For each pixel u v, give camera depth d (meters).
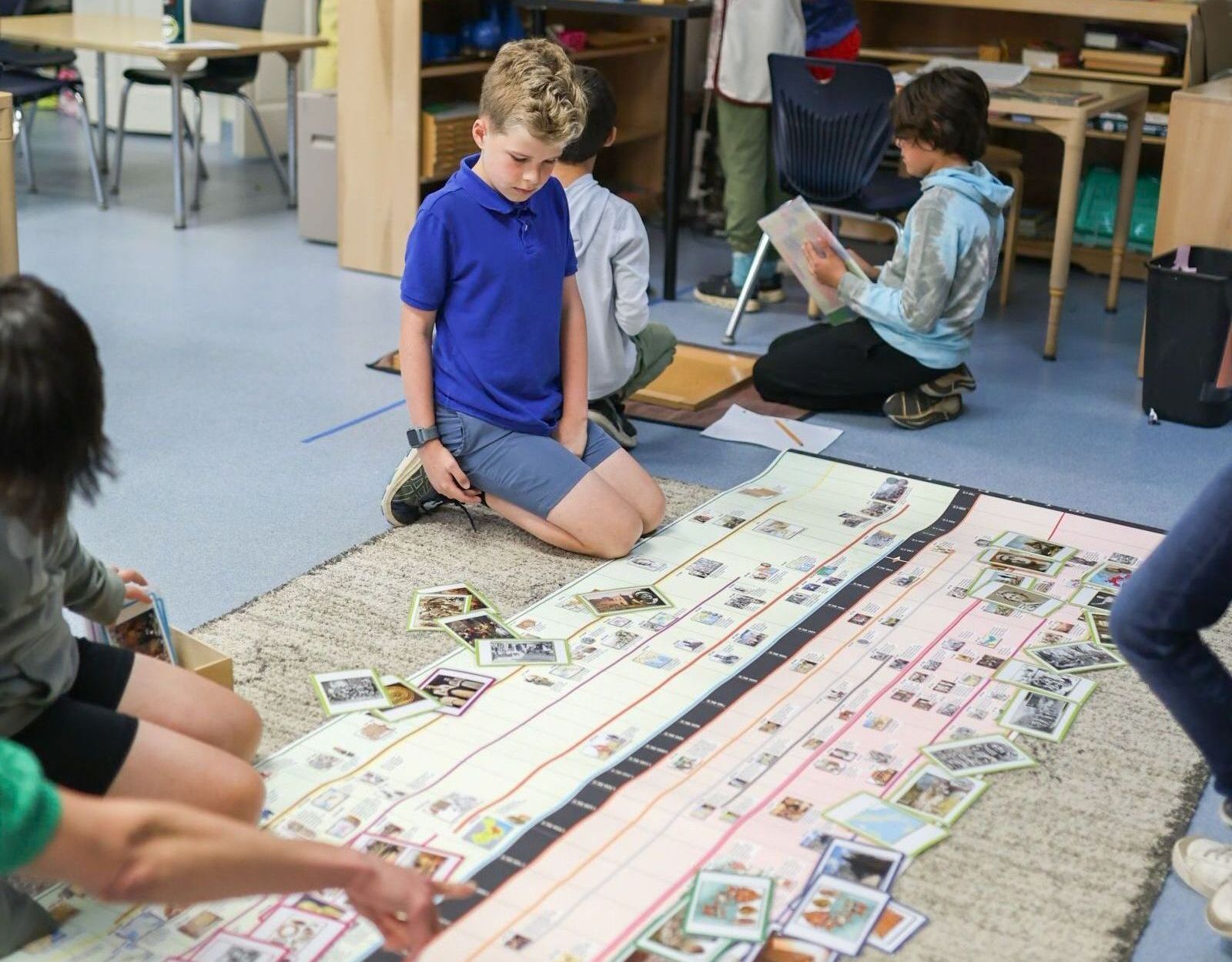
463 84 5.50
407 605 2.64
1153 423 3.85
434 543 2.93
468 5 5.39
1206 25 4.52
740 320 4.75
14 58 5.98
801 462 3.41
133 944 1.73
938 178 3.69
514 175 2.74
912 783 2.11
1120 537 3.04
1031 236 5.54
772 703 2.32
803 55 4.68
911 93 3.71
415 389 2.88
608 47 5.65
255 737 1.95
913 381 3.76
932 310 3.64
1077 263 5.50
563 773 2.10
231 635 2.49
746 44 4.59
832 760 2.16
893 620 2.62
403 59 4.89
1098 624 2.63
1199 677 1.77
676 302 4.98
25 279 1.37
